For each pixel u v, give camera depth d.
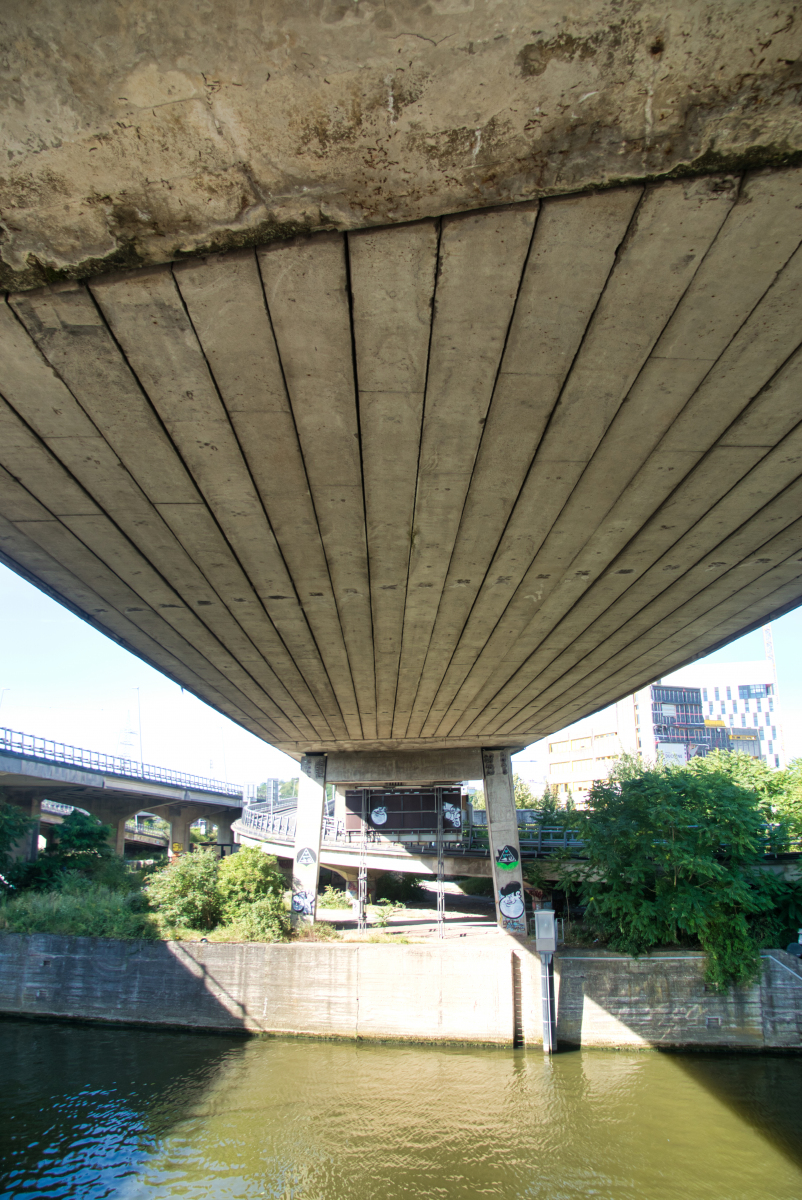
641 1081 22.41
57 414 8.54
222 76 4.83
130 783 56.78
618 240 6.29
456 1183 16.17
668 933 26.97
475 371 7.98
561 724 30.94
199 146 5.35
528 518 11.69
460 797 35.44
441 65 4.81
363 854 34.91
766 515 11.56
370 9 4.44
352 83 4.93
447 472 10.16
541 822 40.38
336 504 11.05
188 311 6.93
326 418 8.77
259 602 15.55
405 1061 24.72
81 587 14.44
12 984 31.33
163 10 4.43
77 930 31.55
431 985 27.62
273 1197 15.71
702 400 8.56
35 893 37.44
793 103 5.11
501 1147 17.80
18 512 11.07
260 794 110.06
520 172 5.61
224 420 8.76
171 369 7.78
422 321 7.18
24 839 45.56
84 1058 25.08
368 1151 17.66
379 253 6.32
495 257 6.43
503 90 5.01
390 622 17.22
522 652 20.09
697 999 26.12
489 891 55.81
